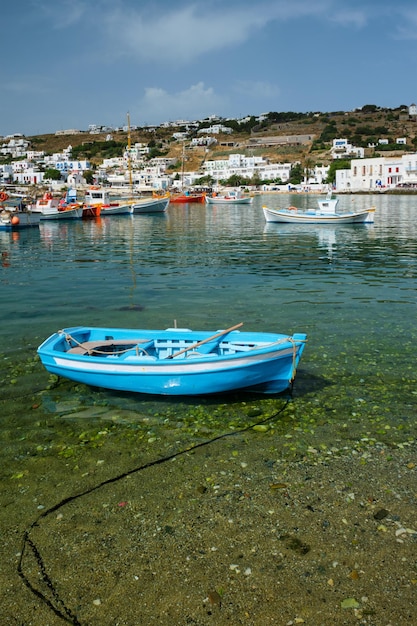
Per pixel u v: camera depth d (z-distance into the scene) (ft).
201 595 20.03
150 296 72.95
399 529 23.26
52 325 57.16
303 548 22.25
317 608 19.39
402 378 40.40
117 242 149.69
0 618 19.25
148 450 30.45
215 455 29.71
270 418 34.24
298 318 58.59
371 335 51.42
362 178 491.72
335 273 91.20
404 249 124.77
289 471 27.89
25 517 24.52
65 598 20.06
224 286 79.97
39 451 30.53
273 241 147.13
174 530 23.48
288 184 554.87
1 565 21.66
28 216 192.24
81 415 35.09
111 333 42.55
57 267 103.19
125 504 25.35
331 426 32.96
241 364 35.01
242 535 23.06
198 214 269.85
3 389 39.22
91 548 22.48
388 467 28.12
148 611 19.39
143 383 36.86
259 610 19.34
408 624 18.75
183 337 40.65
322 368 42.63
